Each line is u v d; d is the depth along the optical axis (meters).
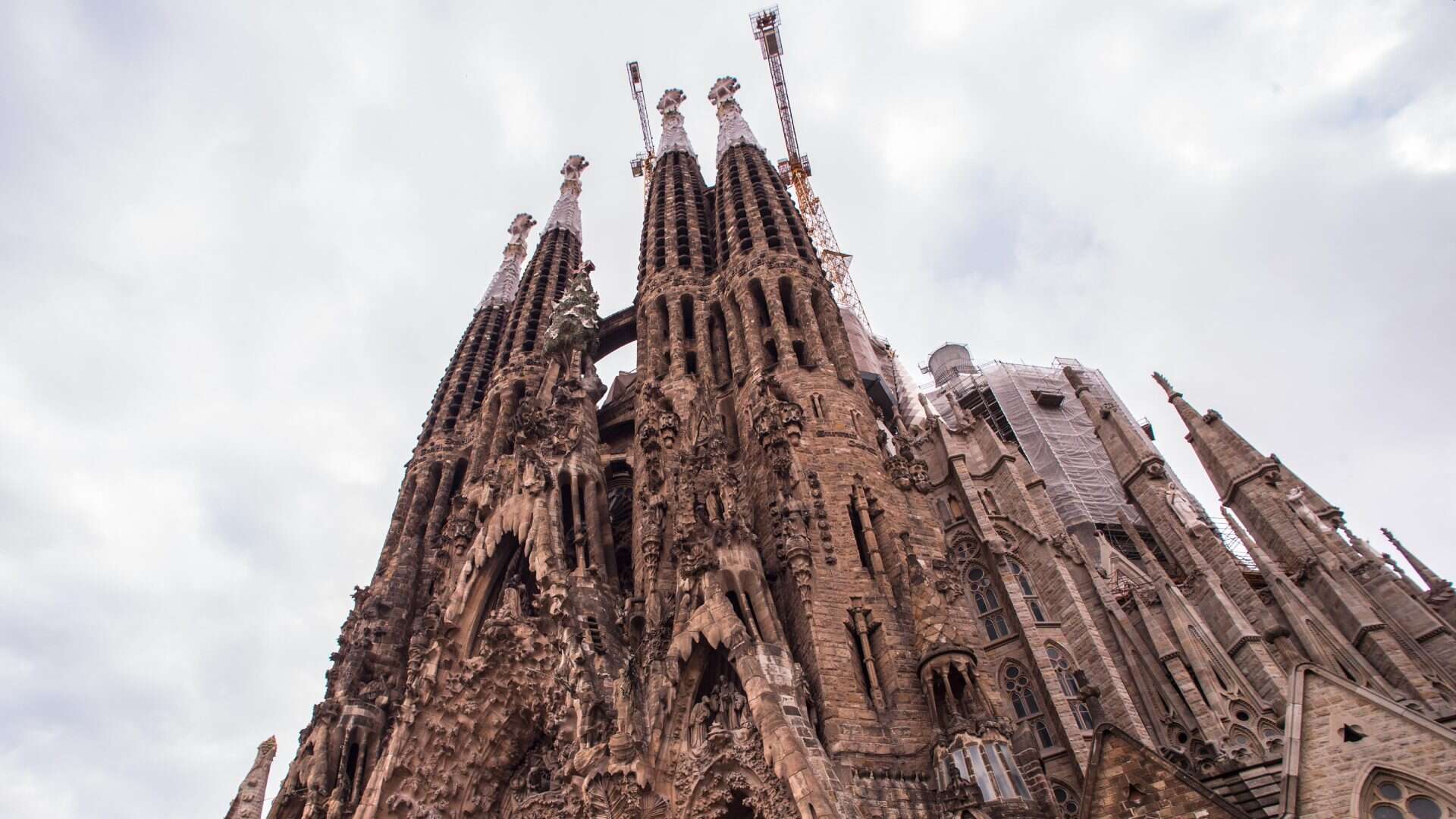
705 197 81.44
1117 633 44.59
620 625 43.34
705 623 35.22
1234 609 44.19
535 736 42.56
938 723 31.78
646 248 75.50
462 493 63.53
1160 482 56.94
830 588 37.59
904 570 38.09
